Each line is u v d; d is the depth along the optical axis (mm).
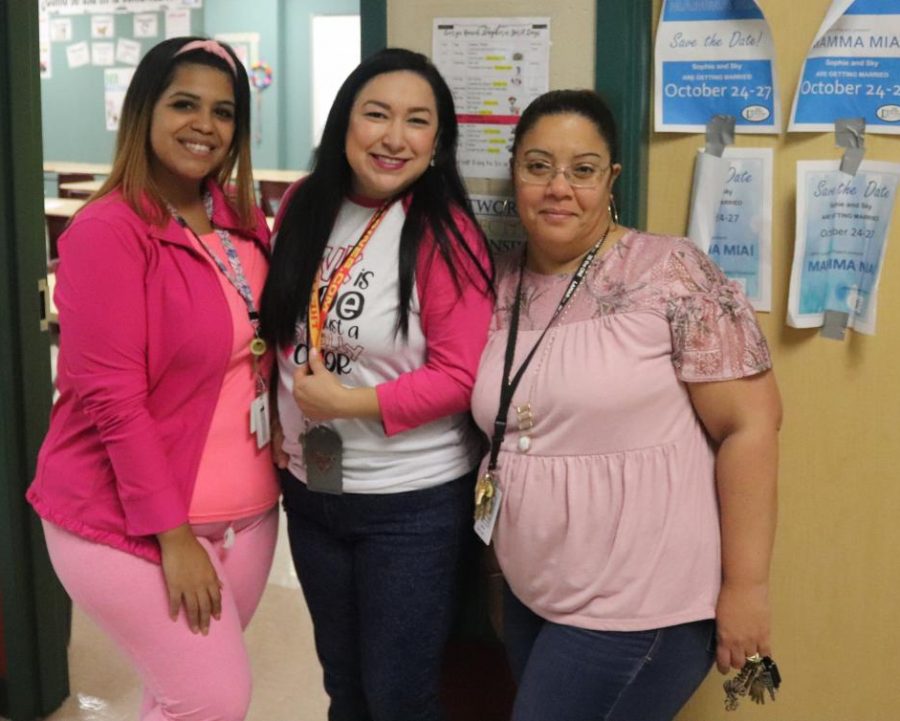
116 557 1580
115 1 8609
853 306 1803
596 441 1478
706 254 1673
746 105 1782
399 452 1645
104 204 1520
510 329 1589
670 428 1482
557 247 1549
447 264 1567
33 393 2389
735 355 1443
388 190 1593
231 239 1696
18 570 2424
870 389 1843
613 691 1501
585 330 1494
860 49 1703
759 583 1478
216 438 1638
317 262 1656
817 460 1903
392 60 1579
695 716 2068
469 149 1914
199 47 1569
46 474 1624
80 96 8953
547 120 1511
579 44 1807
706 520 1499
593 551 1489
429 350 1606
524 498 1527
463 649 2078
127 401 1503
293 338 1668
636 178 1827
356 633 1811
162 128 1545
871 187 1738
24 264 2322
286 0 8148
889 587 1912
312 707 2520
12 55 2225
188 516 1616
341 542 1738
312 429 1671
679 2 1781
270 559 1800
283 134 8406
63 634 2566
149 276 1525
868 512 1896
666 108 1830
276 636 2877
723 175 1819
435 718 1778
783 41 1752
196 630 1604
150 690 1695
